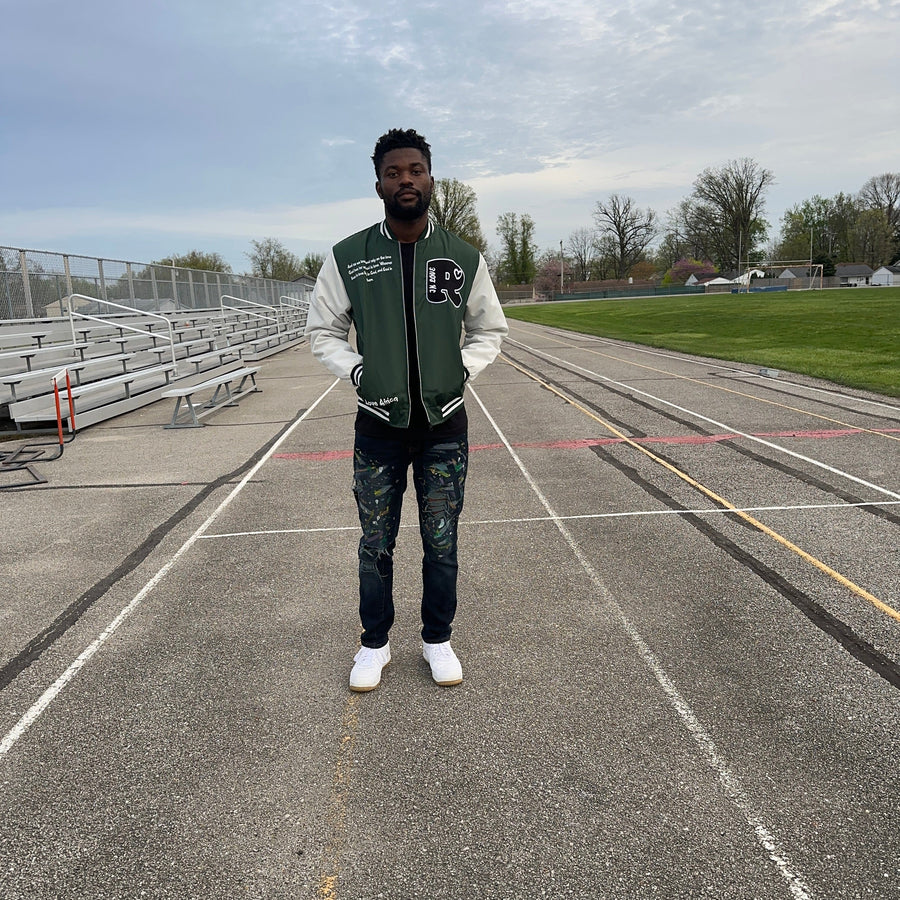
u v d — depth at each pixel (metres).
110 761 2.52
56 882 1.98
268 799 2.30
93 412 9.93
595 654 3.18
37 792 2.37
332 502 5.67
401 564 4.30
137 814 2.25
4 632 3.56
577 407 10.05
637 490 5.76
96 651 3.34
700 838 2.09
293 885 1.95
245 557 4.50
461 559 4.38
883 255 92.56
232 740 2.62
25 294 13.35
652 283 92.75
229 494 6.00
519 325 36.06
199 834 2.16
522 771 2.40
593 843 2.08
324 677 3.05
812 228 94.31
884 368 13.25
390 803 2.27
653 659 3.13
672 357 17.17
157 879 1.99
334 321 2.70
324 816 2.22
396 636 3.41
